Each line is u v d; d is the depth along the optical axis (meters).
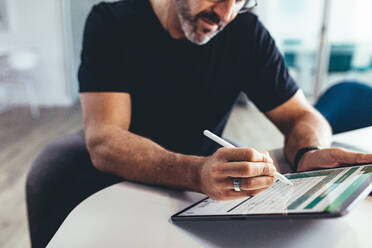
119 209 0.53
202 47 0.94
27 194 0.85
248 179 0.47
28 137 3.28
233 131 3.48
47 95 4.89
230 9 0.70
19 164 2.54
